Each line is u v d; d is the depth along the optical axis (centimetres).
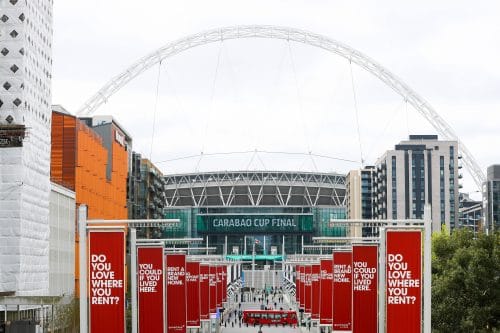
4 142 14238
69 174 19362
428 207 6844
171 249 11912
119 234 6719
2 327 11462
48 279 15838
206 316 14900
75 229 19250
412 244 6744
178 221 7306
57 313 12738
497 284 10700
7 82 14462
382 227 7006
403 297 6731
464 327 10450
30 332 10088
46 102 15912
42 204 15525
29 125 14800
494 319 10769
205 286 14912
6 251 14250
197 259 13825
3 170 14288
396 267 6744
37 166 15238
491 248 11225
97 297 6700
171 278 10562
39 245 15325
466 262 11050
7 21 14488
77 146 19488
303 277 19212
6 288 14188
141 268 8606
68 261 18450
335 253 10262
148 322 8581
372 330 8188
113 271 6700
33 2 15038
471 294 10719
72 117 19388
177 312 10544
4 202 14288
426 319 6806
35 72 15188
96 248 6719
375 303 8200
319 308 13175
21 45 14475
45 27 15875
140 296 8600
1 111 14462
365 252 8231
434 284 11219
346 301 10231
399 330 6731
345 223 7006
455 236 12600
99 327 6694
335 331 10219
